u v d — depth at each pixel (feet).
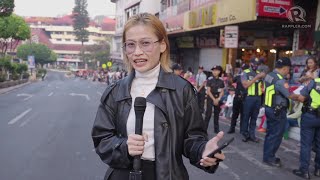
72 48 386.32
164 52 6.79
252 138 26.73
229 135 29.25
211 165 5.94
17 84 116.57
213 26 47.09
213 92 29.94
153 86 6.51
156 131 6.15
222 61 59.21
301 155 18.48
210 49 64.85
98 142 6.73
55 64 392.27
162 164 6.07
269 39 46.70
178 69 30.07
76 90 96.68
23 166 20.17
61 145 25.59
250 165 20.54
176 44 77.97
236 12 39.96
